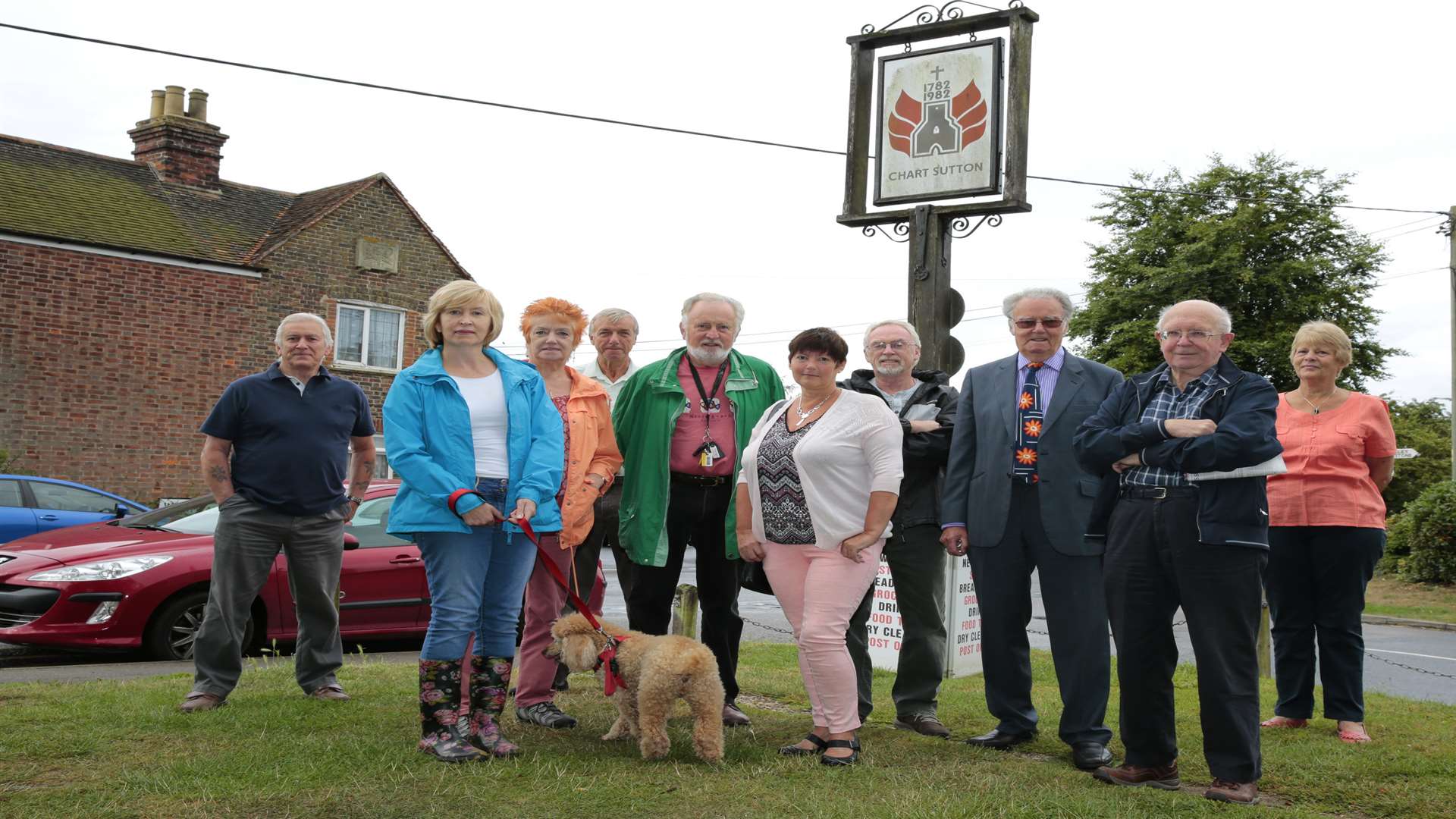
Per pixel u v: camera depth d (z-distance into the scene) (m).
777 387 5.70
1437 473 41.12
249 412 5.59
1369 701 6.86
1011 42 8.16
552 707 5.51
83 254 19.89
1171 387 4.51
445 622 4.60
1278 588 5.85
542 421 4.88
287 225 23.17
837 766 4.70
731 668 5.66
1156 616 4.47
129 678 6.96
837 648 4.83
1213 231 40.66
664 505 5.38
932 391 5.62
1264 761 4.93
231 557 5.55
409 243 23.91
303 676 5.88
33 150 21.31
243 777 4.26
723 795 4.21
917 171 8.47
